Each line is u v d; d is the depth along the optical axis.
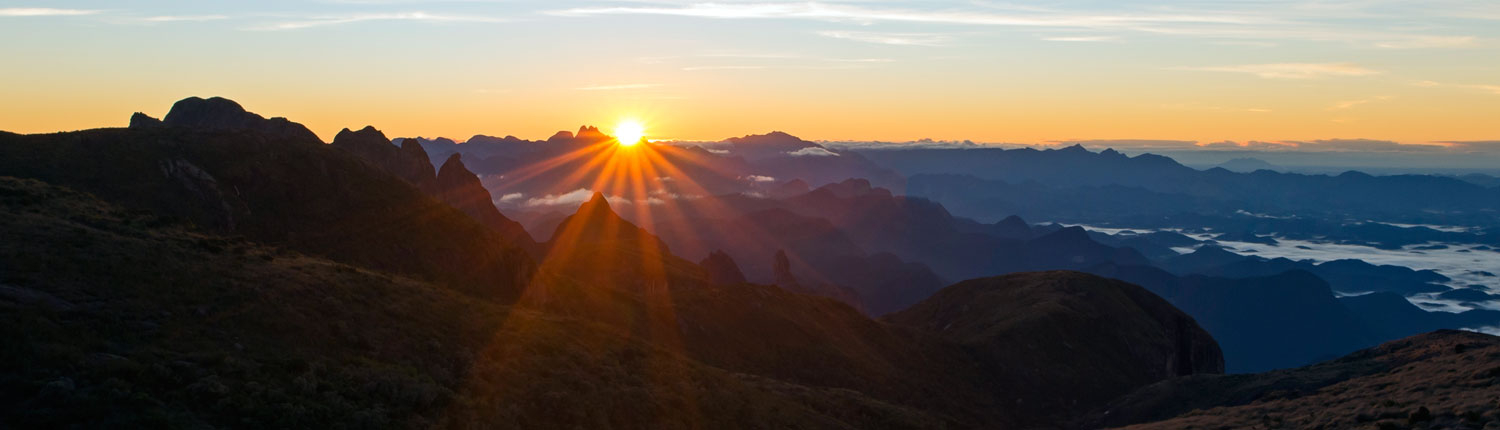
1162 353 134.50
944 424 71.31
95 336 32.84
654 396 46.66
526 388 41.50
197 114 112.44
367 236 73.19
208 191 70.75
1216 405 82.88
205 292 39.75
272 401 31.52
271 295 41.50
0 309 32.28
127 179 69.12
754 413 51.28
